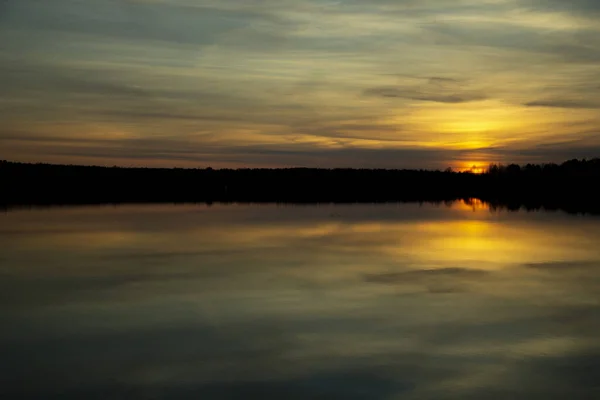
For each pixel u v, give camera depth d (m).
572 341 13.45
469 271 21.09
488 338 13.62
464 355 12.57
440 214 45.50
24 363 12.05
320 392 10.77
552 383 11.19
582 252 25.38
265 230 33.69
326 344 13.17
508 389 10.92
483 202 63.00
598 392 10.81
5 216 41.94
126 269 21.53
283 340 13.43
